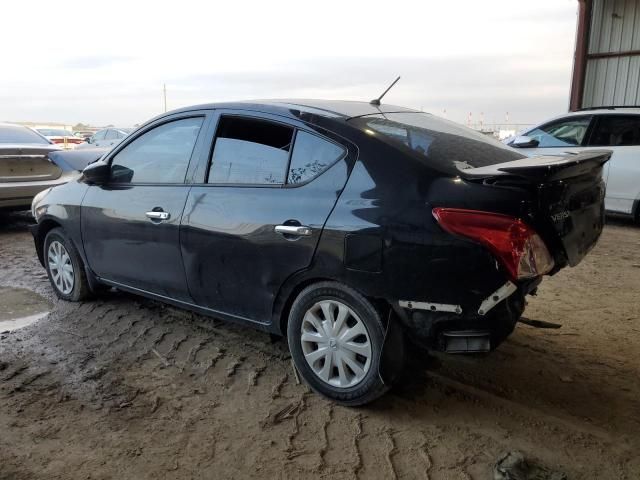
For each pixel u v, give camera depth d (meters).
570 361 3.55
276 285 3.14
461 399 3.10
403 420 2.90
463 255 2.55
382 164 2.83
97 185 4.27
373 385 2.87
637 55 12.24
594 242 3.16
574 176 2.85
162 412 2.99
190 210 3.51
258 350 3.75
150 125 3.99
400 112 3.62
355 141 2.94
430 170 2.74
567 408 3.00
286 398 3.13
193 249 3.50
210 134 3.57
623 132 7.78
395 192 2.74
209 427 2.85
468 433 2.78
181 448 2.68
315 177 3.03
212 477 2.47
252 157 3.33
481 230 2.52
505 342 3.84
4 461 2.57
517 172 2.51
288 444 2.70
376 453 2.63
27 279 5.49
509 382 3.28
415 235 2.63
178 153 3.75
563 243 2.72
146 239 3.82
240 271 3.29
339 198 2.89
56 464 2.55
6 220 8.89
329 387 3.04
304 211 2.98
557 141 8.31
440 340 2.71
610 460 2.56
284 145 3.21
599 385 3.24
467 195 2.59
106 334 4.04
